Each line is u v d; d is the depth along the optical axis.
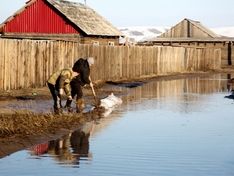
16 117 13.08
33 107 16.34
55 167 8.89
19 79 21.03
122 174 8.49
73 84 15.82
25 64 21.38
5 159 9.45
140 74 36.03
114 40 42.88
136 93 24.38
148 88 27.72
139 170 8.77
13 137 11.12
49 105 17.00
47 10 40.62
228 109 18.31
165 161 9.50
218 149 10.69
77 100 15.88
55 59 23.72
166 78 36.94
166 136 12.20
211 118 15.71
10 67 20.31
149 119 15.22
